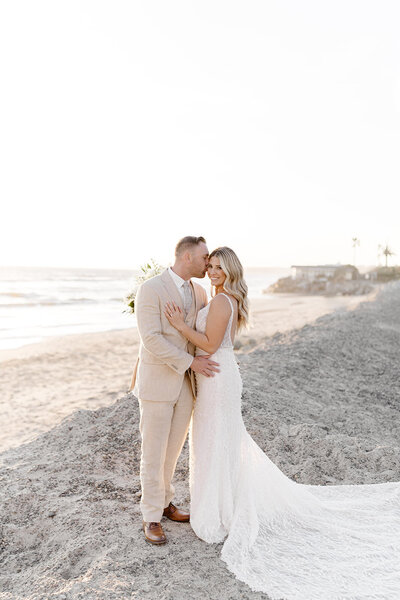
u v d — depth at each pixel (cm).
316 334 1279
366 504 416
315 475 476
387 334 1365
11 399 1002
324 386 863
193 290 381
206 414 374
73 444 578
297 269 8862
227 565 332
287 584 311
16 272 13938
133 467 505
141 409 374
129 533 374
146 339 354
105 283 7875
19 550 387
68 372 1298
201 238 381
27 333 2112
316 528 381
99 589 302
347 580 317
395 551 351
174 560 338
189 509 417
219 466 370
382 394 856
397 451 523
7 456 586
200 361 366
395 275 9056
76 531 385
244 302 383
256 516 374
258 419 602
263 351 1080
